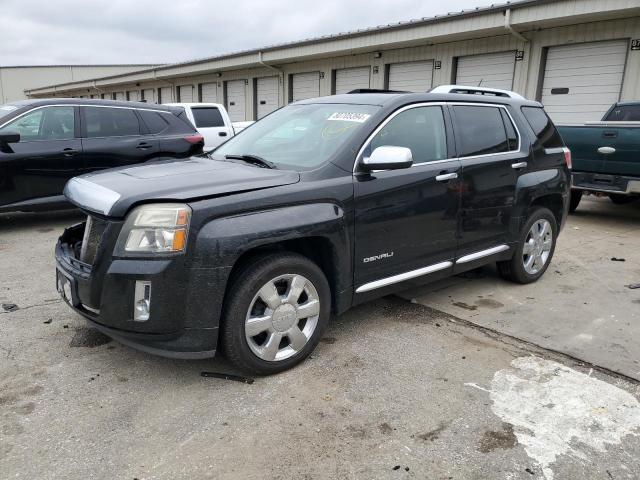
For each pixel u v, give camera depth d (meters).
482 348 3.77
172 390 3.13
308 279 3.35
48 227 7.61
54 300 4.57
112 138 7.62
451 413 2.95
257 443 2.66
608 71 11.98
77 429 2.74
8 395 3.05
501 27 12.59
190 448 2.61
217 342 3.07
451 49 14.93
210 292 2.93
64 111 7.30
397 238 3.83
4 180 6.77
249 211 3.04
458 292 4.97
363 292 3.71
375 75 17.25
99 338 3.81
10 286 4.95
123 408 2.94
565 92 12.84
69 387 3.15
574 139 8.22
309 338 3.44
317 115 4.14
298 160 3.69
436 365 3.50
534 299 4.80
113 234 2.91
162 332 2.91
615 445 2.69
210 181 3.15
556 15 11.52
